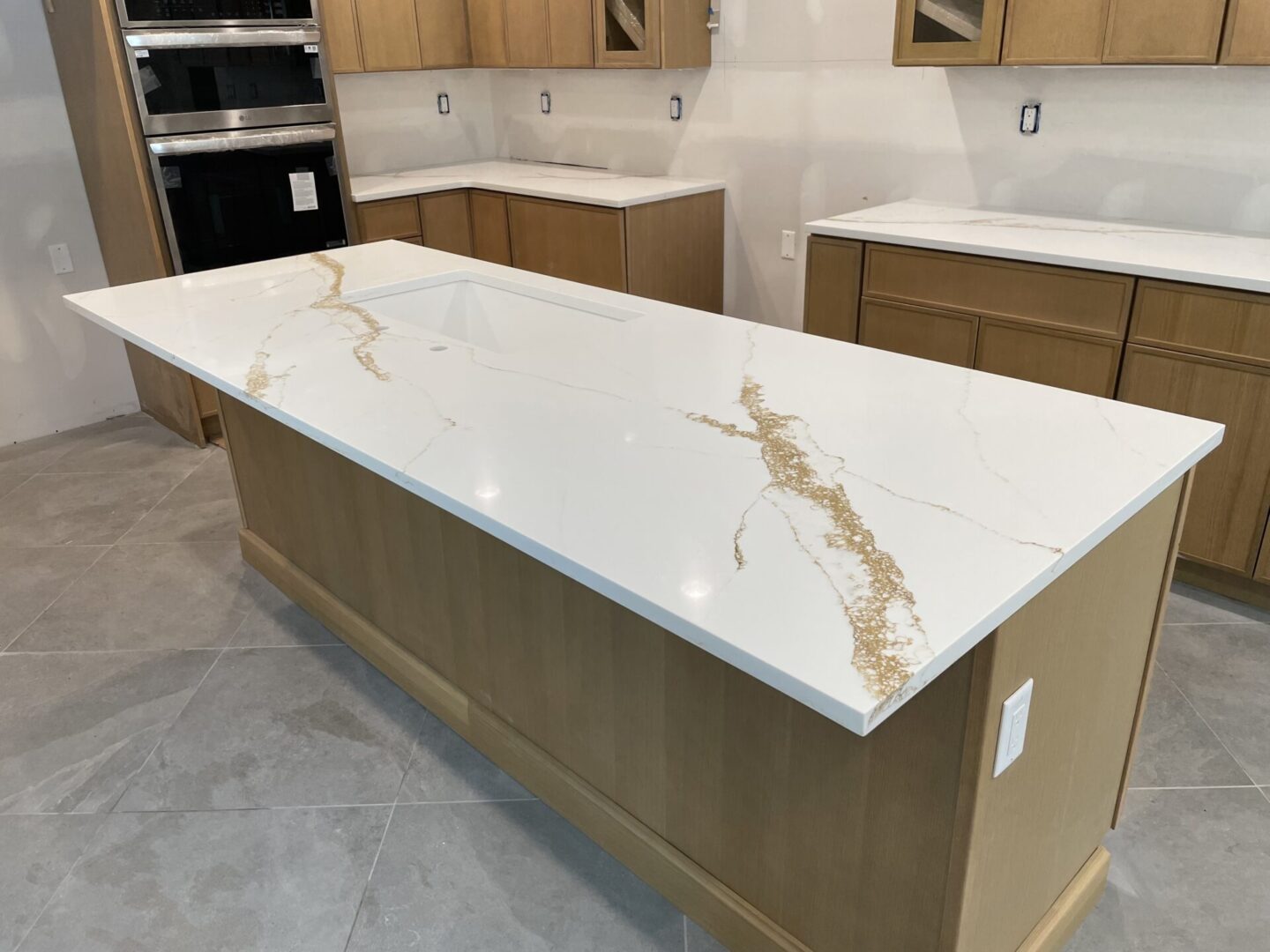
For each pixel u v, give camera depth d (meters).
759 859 1.53
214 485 3.57
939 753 1.20
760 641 0.97
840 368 1.79
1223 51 2.49
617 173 4.67
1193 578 2.72
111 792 2.08
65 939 1.73
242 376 1.81
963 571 1.09
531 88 4.97
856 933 1.41
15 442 4.03
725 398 1.65
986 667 1.11
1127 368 2.61
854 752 1.30
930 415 1.55
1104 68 3.01
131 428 4.16
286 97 3.82
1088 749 1.53
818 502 1.26
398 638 2.33
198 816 2.00
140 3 3.36
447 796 2.04
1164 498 1.47
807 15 3.71
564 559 1.15
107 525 3.27
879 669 0.93
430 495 1.34
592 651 1.68
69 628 2.68
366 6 4.32
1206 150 2.89
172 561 3.03
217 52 3.58
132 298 2.42
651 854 1.74
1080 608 1.31
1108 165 3.11
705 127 4.24
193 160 3.60
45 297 3.97
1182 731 2.16
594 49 4.10
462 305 2.67
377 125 4.88
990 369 2.91
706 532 1.19
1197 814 1.94
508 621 1.87
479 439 1.49
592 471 1.37
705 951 1.66
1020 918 1.50
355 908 1.78
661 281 4.12
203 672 2.48
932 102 3.46
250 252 3.86
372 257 2.86
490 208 4.50
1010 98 3.26
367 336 2.06
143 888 1.83
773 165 4.04
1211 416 2.49
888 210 3.44
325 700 2.36
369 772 2.12
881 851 1.32
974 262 2.84
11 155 3.75
